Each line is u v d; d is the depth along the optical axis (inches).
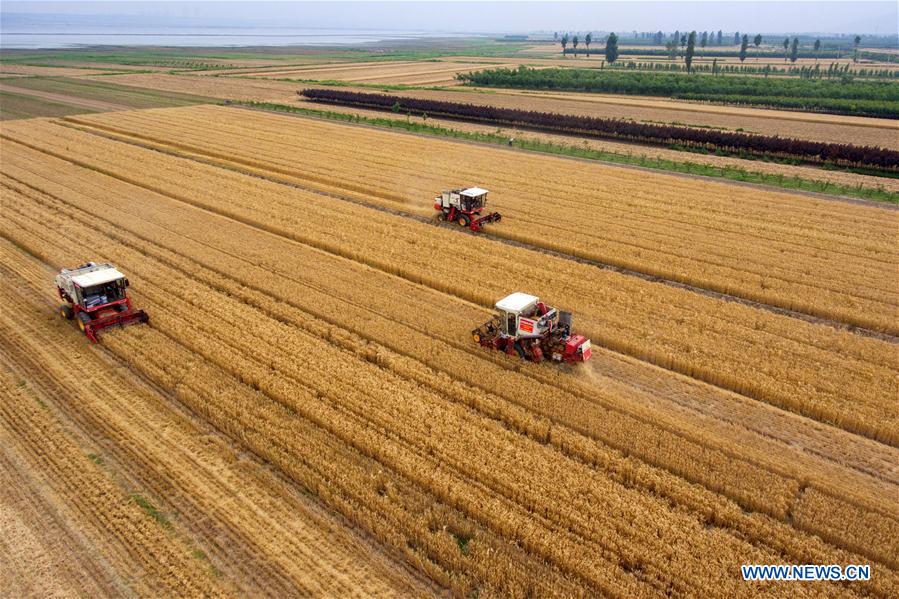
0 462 775.7
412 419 842.8
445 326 1107.9
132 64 6648.6
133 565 637.9
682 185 2037.4
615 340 1056.2
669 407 889.5
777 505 687.7
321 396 903.1
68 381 943.0
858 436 837.2
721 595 586.2
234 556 647.1
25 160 2351.1
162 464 771.4
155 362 987.9
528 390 907.4
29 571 632.4
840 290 1267.2
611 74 5002.5
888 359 1008.9
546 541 644.1
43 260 1422.2
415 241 1530.5
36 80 4862.2
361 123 3189.0
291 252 1472.7
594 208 1793.8
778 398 903.7
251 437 803.4
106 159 2353.6
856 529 657.6
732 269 1366.9
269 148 2561.5
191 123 3093.0
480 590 605.3
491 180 2095.2
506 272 1342.3
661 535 658.8
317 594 606.2
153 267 1378.0
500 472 740.0
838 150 2310.5
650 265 1380.4
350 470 749.3
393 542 653.3
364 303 1203.9
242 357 999.0
